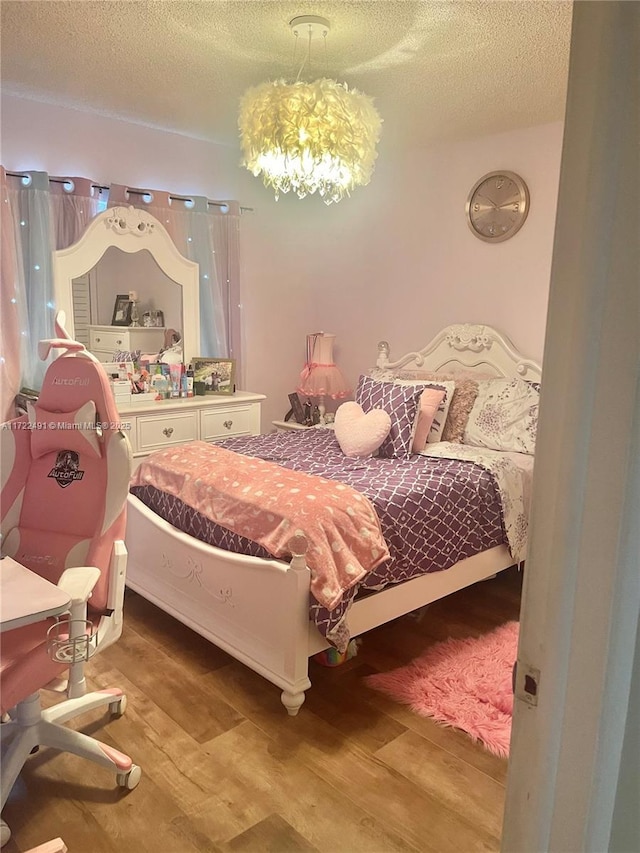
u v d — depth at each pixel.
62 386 1.94
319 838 1.66
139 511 2.74
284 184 2.69
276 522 2.21
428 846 1.63
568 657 0.73
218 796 1.79
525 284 3.55
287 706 2.13
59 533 1.92
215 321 4.04
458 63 2.60
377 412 3.07
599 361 0.68
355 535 2.21
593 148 0.65
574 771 0.74
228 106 3.29
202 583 2.46
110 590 1.82
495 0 2.07
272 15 2.23
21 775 1.88
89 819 1.71
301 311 4.65
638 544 0.71
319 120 2.27
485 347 3.70
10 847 1.61
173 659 2.50
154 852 1.61
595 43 0.64
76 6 2.18
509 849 0.80
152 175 3.75
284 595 2.10
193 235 3.90
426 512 2.51
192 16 2.25
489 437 3.29
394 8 2.16
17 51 2.58
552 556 0.72
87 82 2.95
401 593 2.45
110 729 2.07
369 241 4.31
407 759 1.96
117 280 3.57
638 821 0.81
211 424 3.80
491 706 2.20
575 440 0.69
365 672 2.43
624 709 0.75
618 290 0.67
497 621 2.85
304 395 4.68
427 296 4.03
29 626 1.70
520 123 3.39
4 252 3.12
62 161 3.39
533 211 3.47
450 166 3.81
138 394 3.65
